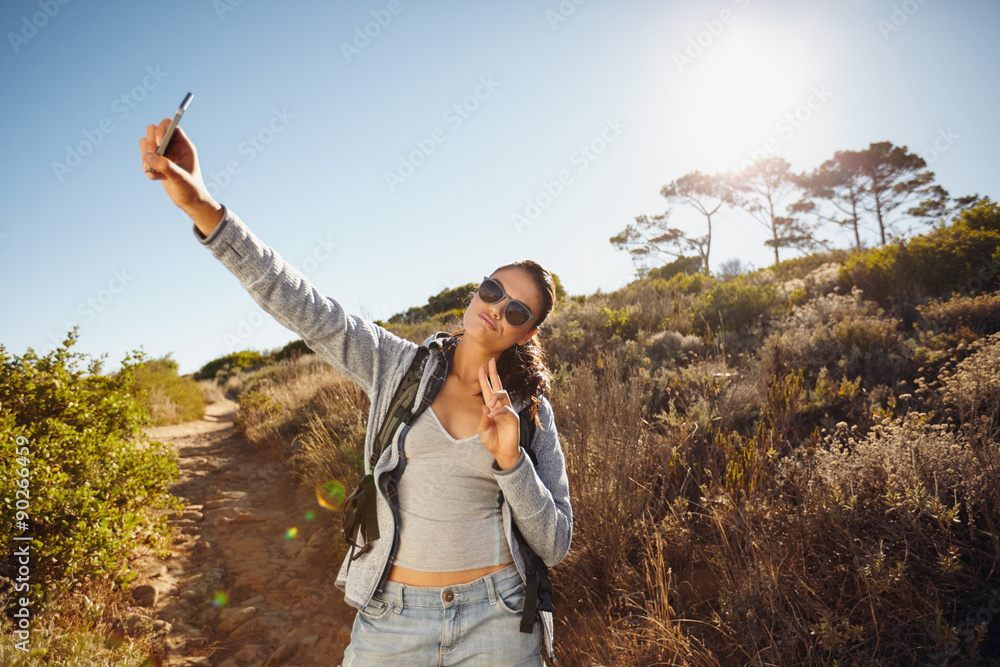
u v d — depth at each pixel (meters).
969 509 2.46
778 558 2.58
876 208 27.48
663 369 5.51
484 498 1.35
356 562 1.34
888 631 2.25
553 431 1.53
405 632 1.26
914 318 6.18
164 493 4.33
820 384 4.38
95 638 2.87
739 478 3.14
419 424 1.35
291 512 5.19
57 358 4.25
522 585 1.35
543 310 1.45
